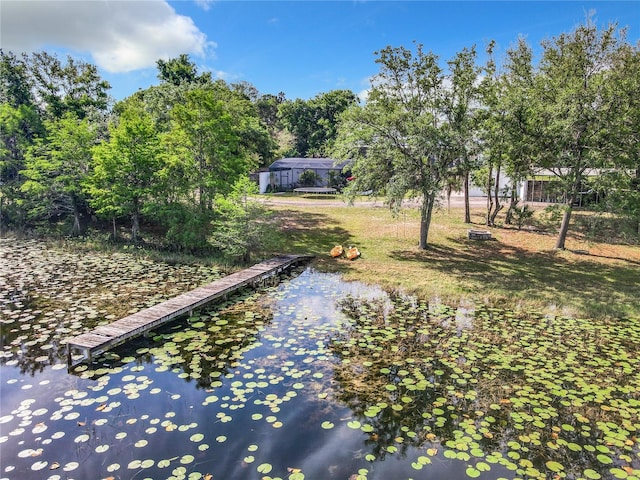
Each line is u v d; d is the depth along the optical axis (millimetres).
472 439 5191
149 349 7578
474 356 7516
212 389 6227
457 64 14289
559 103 13500
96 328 7812
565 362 7398
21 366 6844
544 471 4688
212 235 15297
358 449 4977
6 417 5449
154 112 22938
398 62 14344
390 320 9258
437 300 10781
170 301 9359
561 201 15852
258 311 9695
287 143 55969
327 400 5992
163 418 5492
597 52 14273
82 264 13391
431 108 14609
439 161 14289
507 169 15695
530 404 6004
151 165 15430
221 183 15758
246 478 4457
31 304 9672
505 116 14219
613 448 5117
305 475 4523
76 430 5215
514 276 13031
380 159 14188
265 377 6609
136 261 13930
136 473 4496
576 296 11203
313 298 10750
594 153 13250
